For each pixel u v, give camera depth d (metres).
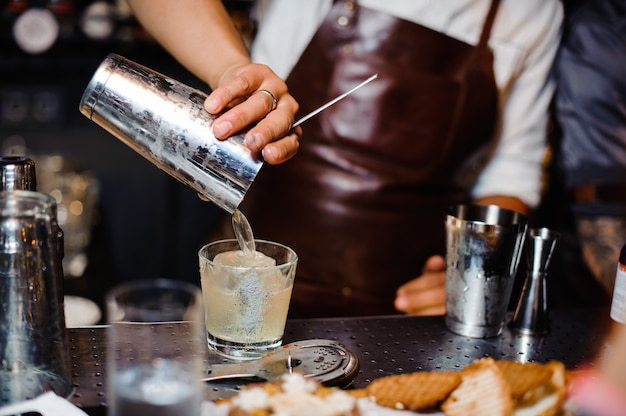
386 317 1.01
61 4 2.34
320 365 0.80
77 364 0.80
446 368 0.86
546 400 0.71
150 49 2.36
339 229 1.39
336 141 1.37
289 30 1.42
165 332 0.69
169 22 1.16
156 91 0.88
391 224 1.40
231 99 0.88
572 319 1.04
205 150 0.86
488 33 1.37
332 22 1.35
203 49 1.13
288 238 1.42
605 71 1.53
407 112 1.36
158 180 2.44
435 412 0.72
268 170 1.42
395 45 1.34
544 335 0.97
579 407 0.71
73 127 2.39
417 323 0.99
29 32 2.30
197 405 0.63
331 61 1.36
